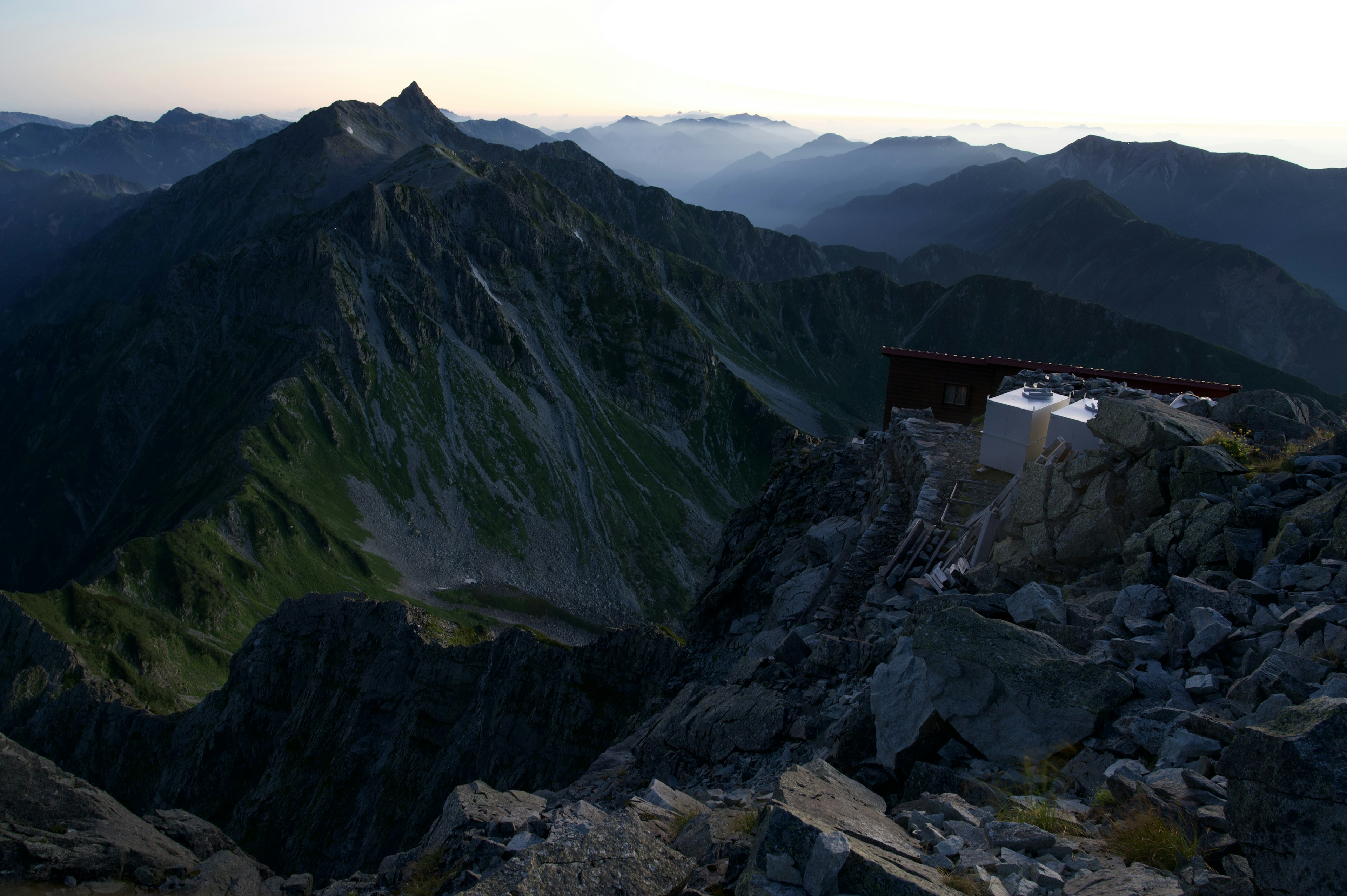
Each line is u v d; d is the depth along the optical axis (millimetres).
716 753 16719
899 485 28375
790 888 6758
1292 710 7137
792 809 7832
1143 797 7961
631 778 18938
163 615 159875
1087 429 21156
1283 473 14094
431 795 51250
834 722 14297
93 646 145000
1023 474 18531
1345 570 10961
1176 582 12133
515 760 48156
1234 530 13156
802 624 25484
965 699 10688
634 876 7598
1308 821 6348
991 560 18188
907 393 47750
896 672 11711
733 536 44594
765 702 16703
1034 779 9695
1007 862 7227
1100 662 11008
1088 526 16031
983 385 46250
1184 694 9953
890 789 11000
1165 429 15680
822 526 31281
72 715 94500
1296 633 10023
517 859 7520
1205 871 6855
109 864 15531
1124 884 6598
